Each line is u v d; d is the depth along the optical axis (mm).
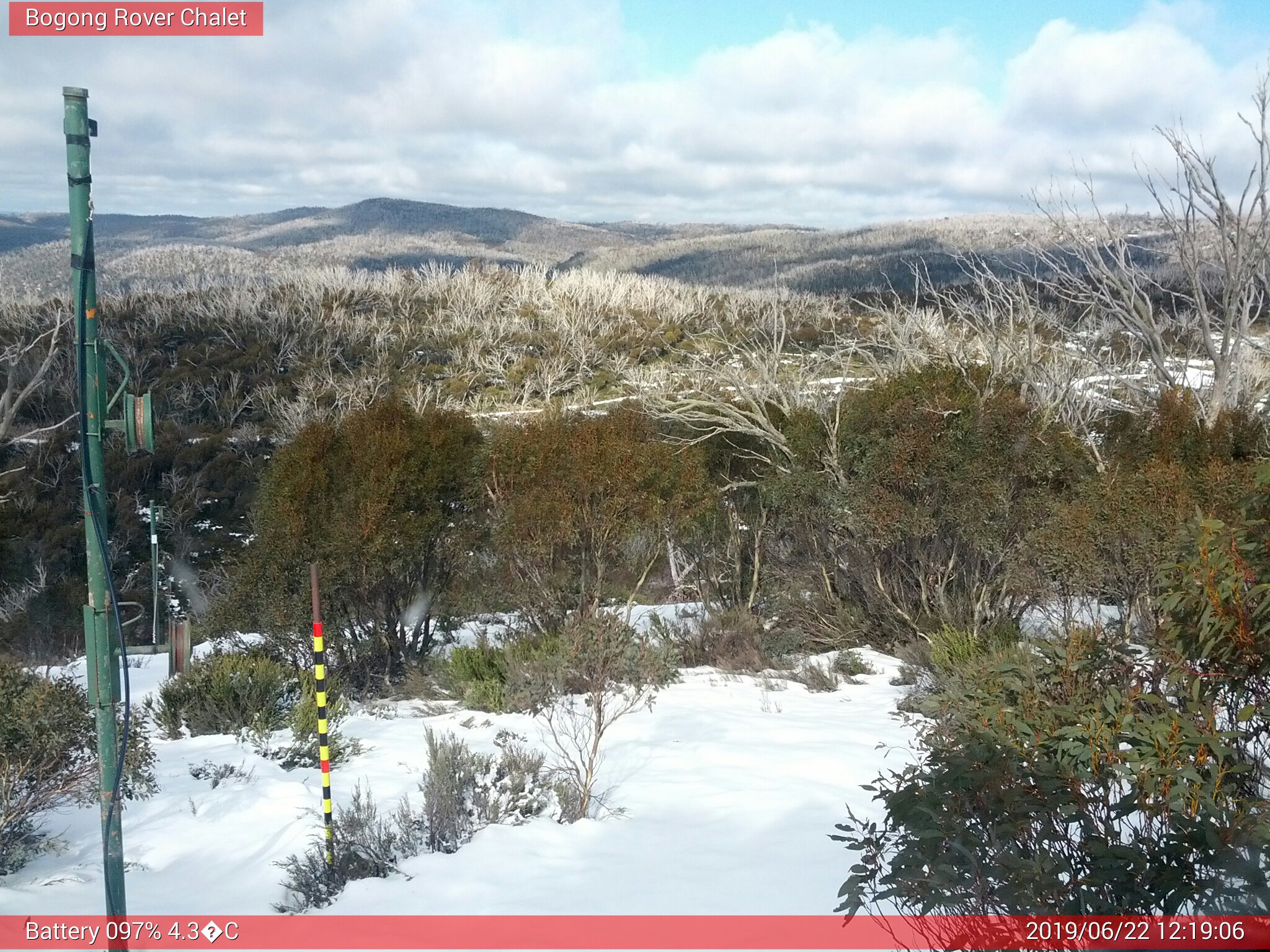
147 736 7582
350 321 65188
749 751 7699
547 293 76188
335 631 11719
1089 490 10891
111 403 3639
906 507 12641
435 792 5984
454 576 12938
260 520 12172
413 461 12234
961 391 13242
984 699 3848
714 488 14211
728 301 64938
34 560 29234
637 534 12844
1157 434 13680
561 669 9961
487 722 9188
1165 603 3389
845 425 14367
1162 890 2879
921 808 3092
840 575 14625
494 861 5324
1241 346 15969
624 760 7539
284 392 52031
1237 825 2807
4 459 36125
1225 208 15734
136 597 25969
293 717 8891
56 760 5855
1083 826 3139
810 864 5125
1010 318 18406
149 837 6125
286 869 5293
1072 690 3783
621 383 21719
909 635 13188
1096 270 17062
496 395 52844
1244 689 3303
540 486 12508
